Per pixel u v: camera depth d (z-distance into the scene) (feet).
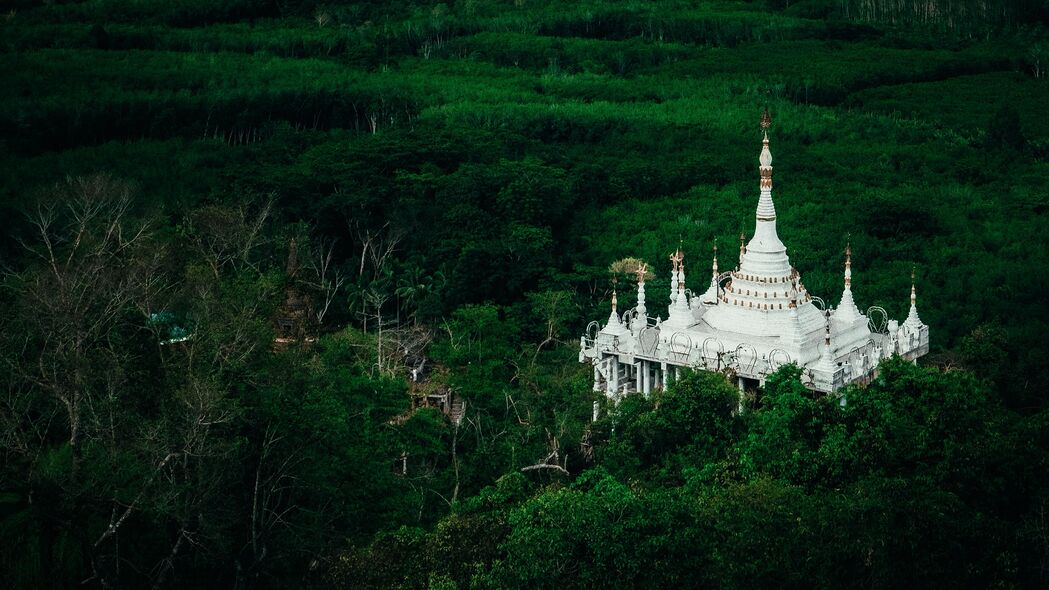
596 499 274.16
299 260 524.52
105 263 391.65
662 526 268.00
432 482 339.36
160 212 517.96
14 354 331.57
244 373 327.88
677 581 262.47
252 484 317.83
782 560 261.03
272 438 310.65
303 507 320.29
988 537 268.00
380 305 507.30
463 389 385.50
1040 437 310.45
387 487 321.73
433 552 279.28
